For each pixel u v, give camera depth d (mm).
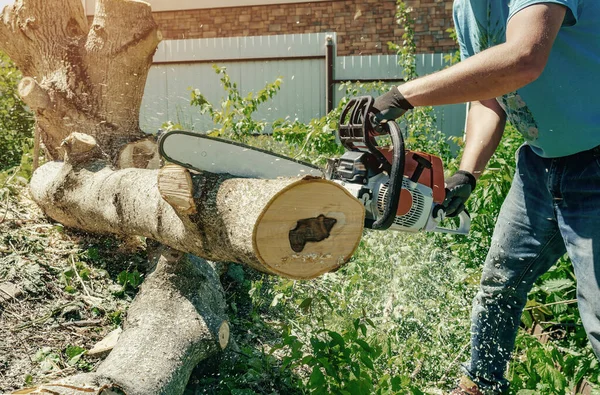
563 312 3051
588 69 1798
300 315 3000
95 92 3861
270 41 9461
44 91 3789
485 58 1526
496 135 2359
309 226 1570
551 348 2584
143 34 3873
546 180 2084
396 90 1710
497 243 2322
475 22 1997
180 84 9820
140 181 2674
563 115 1882
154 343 2291
